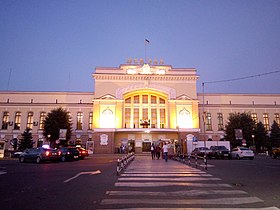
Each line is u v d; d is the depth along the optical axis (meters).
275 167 17.45
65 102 52.34
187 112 46.69
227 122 50.00
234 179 11.30
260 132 47.75
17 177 12.26
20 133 50.34
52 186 9.53
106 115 45.56
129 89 47.09
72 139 50.56
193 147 37.62
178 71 48.72
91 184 9.92
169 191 8.45
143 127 46.34
